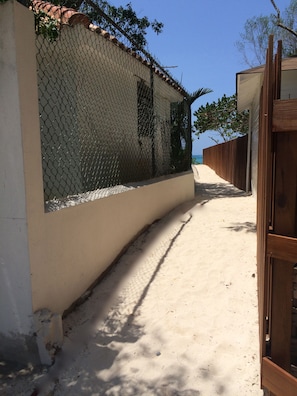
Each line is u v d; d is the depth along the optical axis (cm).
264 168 211
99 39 490
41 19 292
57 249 287
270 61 183
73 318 304
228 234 552
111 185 548
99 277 376
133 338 279
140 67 662
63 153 450
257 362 246
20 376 243
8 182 241
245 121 1905
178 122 944
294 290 193
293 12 1211
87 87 518
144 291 361
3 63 233
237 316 308
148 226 573
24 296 249
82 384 232
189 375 237
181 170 931
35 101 253
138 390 225
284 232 191
